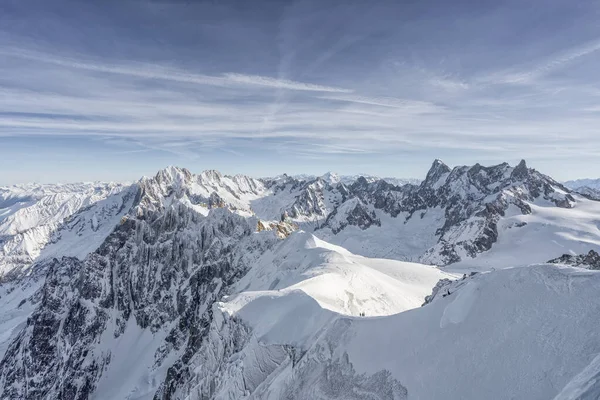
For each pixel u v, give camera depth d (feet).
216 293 396.98
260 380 112.98
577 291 70.59
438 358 73.10
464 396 63.31
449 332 77.46
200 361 202.90
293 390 91.61
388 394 73.77
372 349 86.79
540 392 56.39
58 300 444.55
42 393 369.71
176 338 384.47
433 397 66.59
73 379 366.02
